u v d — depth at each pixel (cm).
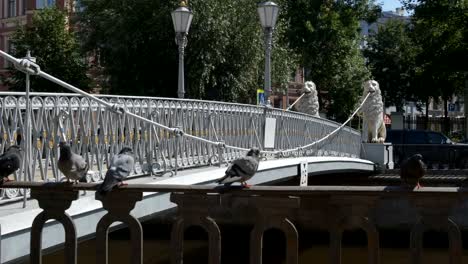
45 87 3170
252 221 1545
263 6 1543
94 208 712
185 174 1055
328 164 1666
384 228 1714
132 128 977
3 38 4450
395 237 1711
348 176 2178
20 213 674
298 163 1392
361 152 2236
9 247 600
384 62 5528
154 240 1453
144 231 1455
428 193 513
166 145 1069
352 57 4312
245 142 1363
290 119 1611
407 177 528
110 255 1395
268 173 1213
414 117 4934
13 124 730
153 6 2834
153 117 1036
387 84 5534
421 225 537
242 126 1354
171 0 2747
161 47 2895
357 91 4247
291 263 557
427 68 3553
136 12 2855
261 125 1441
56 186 567
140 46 2922
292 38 4109
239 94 3016
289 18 4106
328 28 4066
